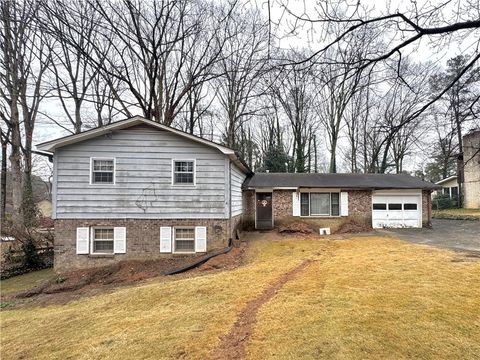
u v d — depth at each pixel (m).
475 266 7.30
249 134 30.94
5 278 10.20
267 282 6.85
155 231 10.28
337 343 3.83
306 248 10.96
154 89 15.74
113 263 10.00
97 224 10.10
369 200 15.87
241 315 5.02
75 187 10.08
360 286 6.11
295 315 4.82
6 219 14.58
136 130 10.32
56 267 9.91
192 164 10.52
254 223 15.78
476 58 2.85
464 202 23.39
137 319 5.26
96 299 6.84
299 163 25.22
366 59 3.16
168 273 8.73
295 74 3.50
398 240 12.20
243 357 3.70
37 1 14.24
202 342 4.16
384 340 3.84
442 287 5.77
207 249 10.41
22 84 16.27
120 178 10.23
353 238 13.00
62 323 5.44
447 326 4.14
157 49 15.73
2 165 17.94
